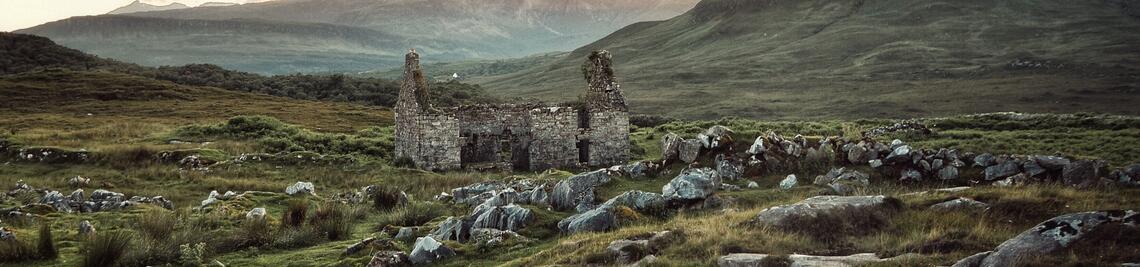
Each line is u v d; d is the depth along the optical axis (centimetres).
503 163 5744
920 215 2405
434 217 3472
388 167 5547
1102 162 3175
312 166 5588
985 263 1814
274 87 15550
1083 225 1870
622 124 6006
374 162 5816
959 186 3303
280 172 5381
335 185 5031
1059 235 1856
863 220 2362
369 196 4266
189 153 5781
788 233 2300
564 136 5884
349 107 12162
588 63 6200
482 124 5925
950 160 3453
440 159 5644
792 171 3656
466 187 4156
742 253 2142
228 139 6862
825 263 1978
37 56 17700
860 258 2050
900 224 2359
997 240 2108
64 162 5734
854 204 2420
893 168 3528
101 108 10806
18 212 3497
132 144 6431
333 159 5706
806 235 2294
